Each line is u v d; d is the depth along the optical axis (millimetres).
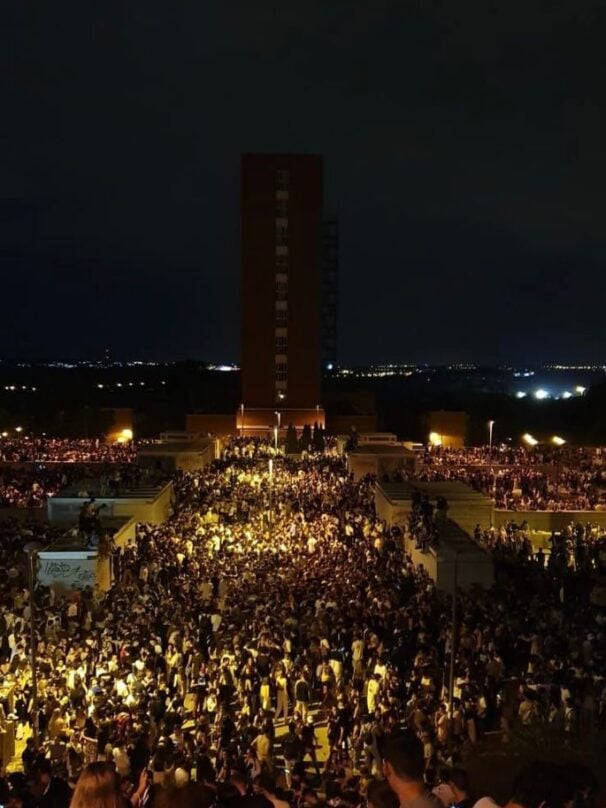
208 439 97688
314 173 111250
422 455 91062
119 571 44875
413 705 23516
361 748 21750
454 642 26250
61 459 88875
